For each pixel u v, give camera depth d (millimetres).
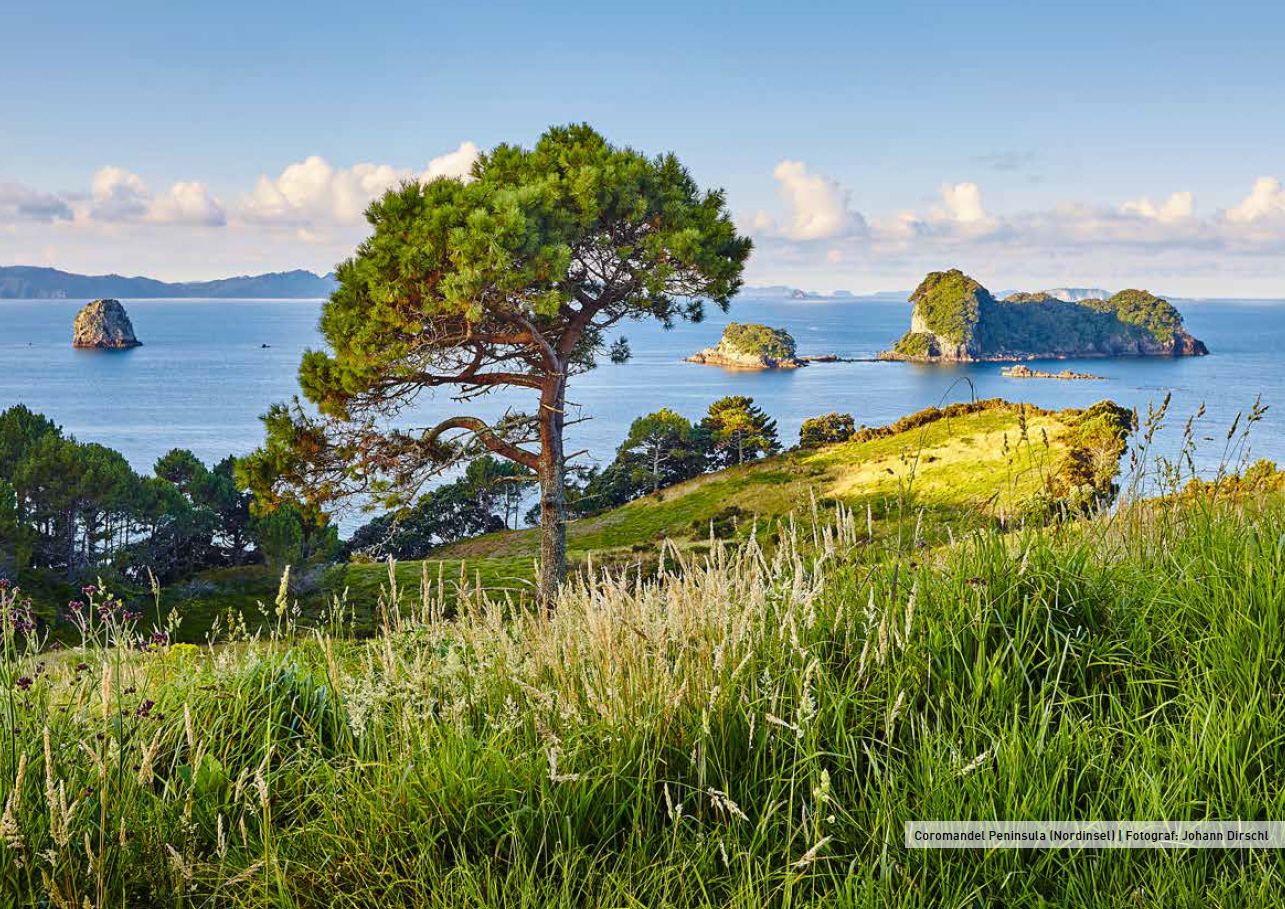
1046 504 4211
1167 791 2654
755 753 3039
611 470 82688
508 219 16734
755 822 2830
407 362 18328
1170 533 4207
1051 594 3586
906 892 2420
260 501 19672
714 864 2631
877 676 3318
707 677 3215
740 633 3406
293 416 19766
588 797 2846
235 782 3123
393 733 3400
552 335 21641
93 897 2615
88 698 3367
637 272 20719
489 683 3760
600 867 2695
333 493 19734
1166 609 3549
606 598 3740
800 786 2900
